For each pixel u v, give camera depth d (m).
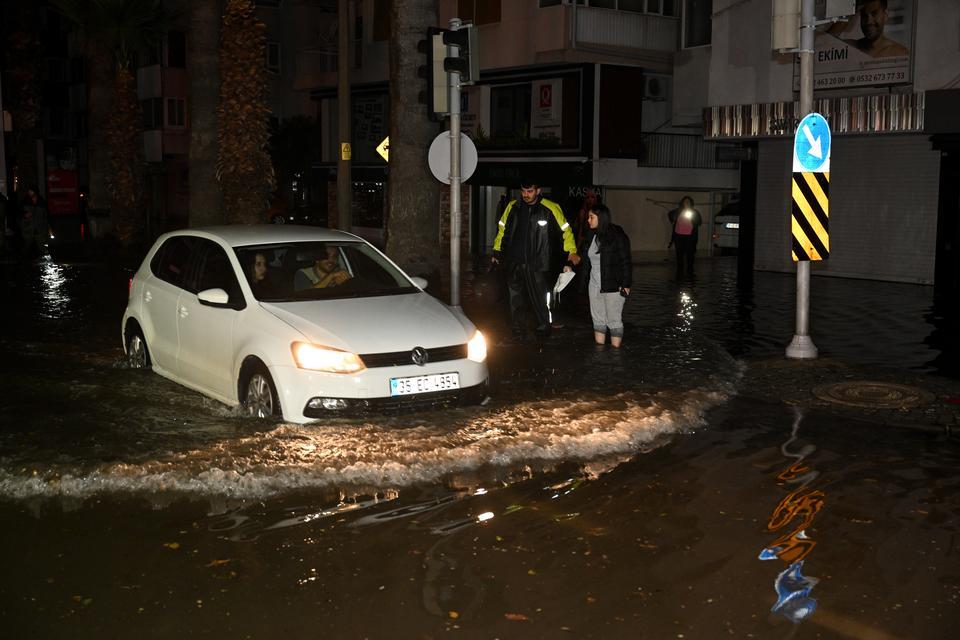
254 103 22.31
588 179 29.45
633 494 6.20
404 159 15.99
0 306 15.04
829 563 5.08
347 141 21.16
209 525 5.58
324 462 6.61
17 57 40.50
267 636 4.23
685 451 7.23
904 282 20.55
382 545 5.29
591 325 13.59
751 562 5.08
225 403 8.10
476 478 6.46
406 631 4.27
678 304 16.56
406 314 7.92
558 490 6.25
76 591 4.68
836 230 21.69
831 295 18.16
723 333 13.23
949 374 10.32
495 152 31.66
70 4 34.34
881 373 10.16
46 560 5.06
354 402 7.28
